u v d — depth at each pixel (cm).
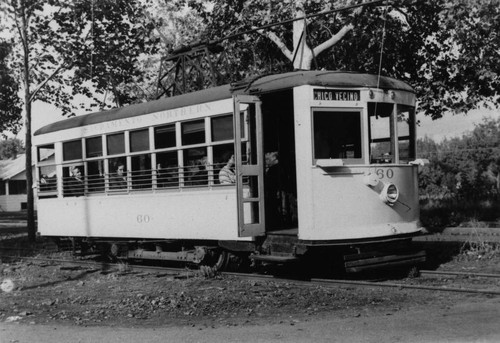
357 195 972
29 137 1967
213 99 1059
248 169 977
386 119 1026
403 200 1023
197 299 860
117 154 1260
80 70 2030
